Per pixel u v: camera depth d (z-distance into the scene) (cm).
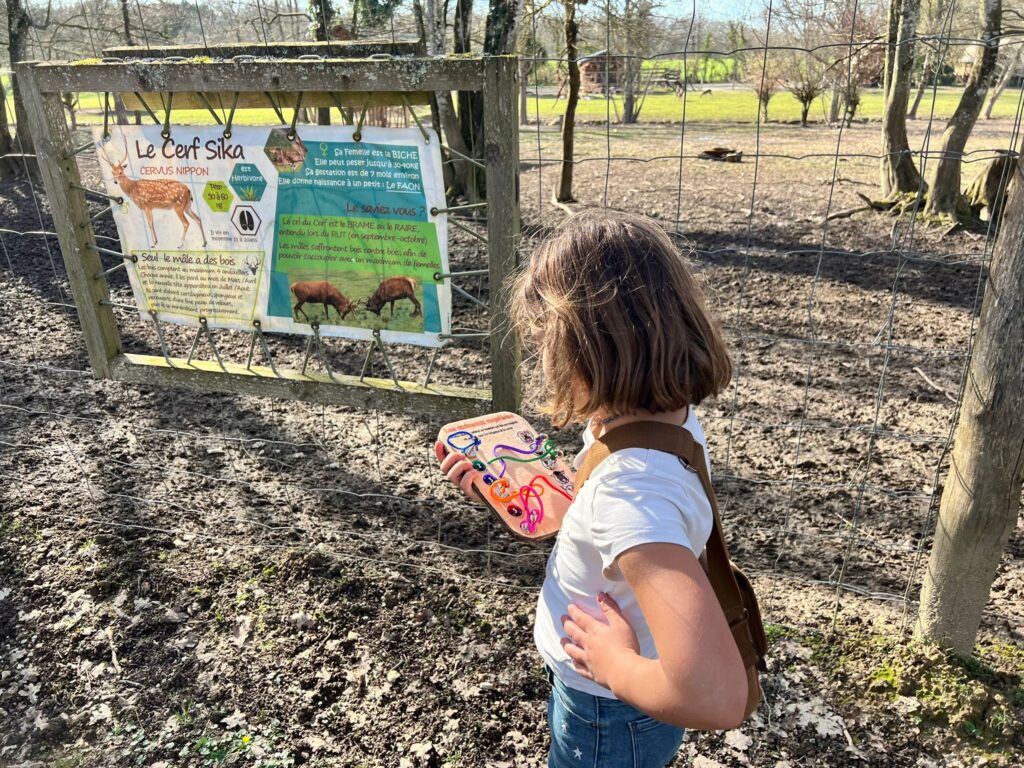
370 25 845
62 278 688
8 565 296
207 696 241
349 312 233
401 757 220
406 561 299
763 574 292
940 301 616
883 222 889
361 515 330
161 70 216
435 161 205
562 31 1025
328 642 261
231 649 258
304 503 340
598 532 110
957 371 482
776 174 1291
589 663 117
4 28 1404
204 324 251
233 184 226
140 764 220
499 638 261
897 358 502
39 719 235
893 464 375
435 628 265
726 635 98
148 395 454
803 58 2089
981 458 211
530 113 2581
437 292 221
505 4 798
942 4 880
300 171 218
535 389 438
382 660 253
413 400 238
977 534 220
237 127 218
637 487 108
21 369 490
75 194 250
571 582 126
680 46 1069
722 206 1010
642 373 109
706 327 114
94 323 265
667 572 100
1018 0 990
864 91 2883
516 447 169
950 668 234
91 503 337
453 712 234
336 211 220
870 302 616
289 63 205
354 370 507
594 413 122
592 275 111
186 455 383
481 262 700
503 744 224
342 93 210
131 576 290
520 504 158
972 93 822
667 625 97
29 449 386
